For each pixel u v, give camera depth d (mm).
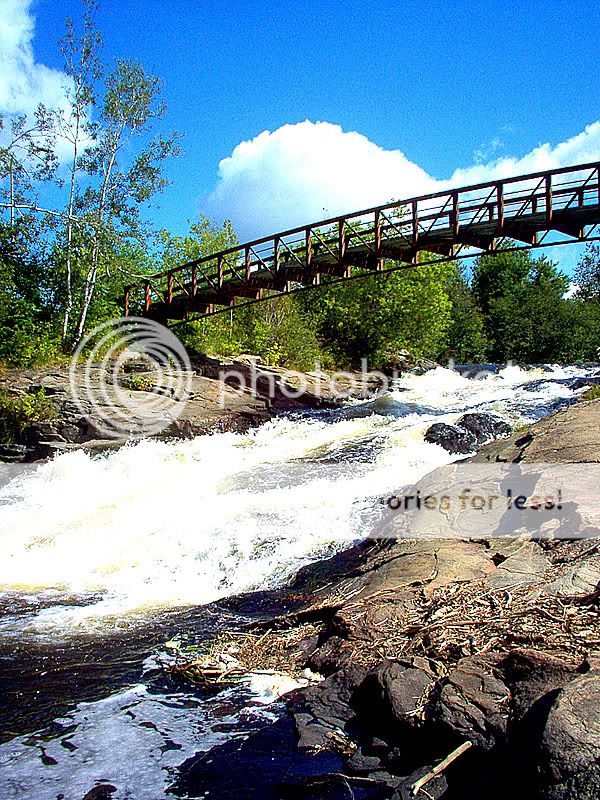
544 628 4277
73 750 4285
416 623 4961
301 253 26359
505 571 5480
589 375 28375
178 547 9008
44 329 24188
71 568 8734
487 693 3789
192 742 4312
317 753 4039
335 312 35688
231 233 37281
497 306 54000
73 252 26203
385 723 4121
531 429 8969
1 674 5523
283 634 5969
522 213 16625
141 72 25891
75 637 6344
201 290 25625
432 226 18328
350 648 5020
